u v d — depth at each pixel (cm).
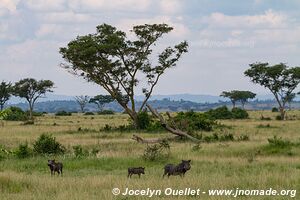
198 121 8094
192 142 5869
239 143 5422
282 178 2803
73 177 3070
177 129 6028
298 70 13350
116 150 4997
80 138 6756
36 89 16688
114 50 8925
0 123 11169
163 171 3400
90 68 8950
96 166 3784
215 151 4647
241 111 14375
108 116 18475
